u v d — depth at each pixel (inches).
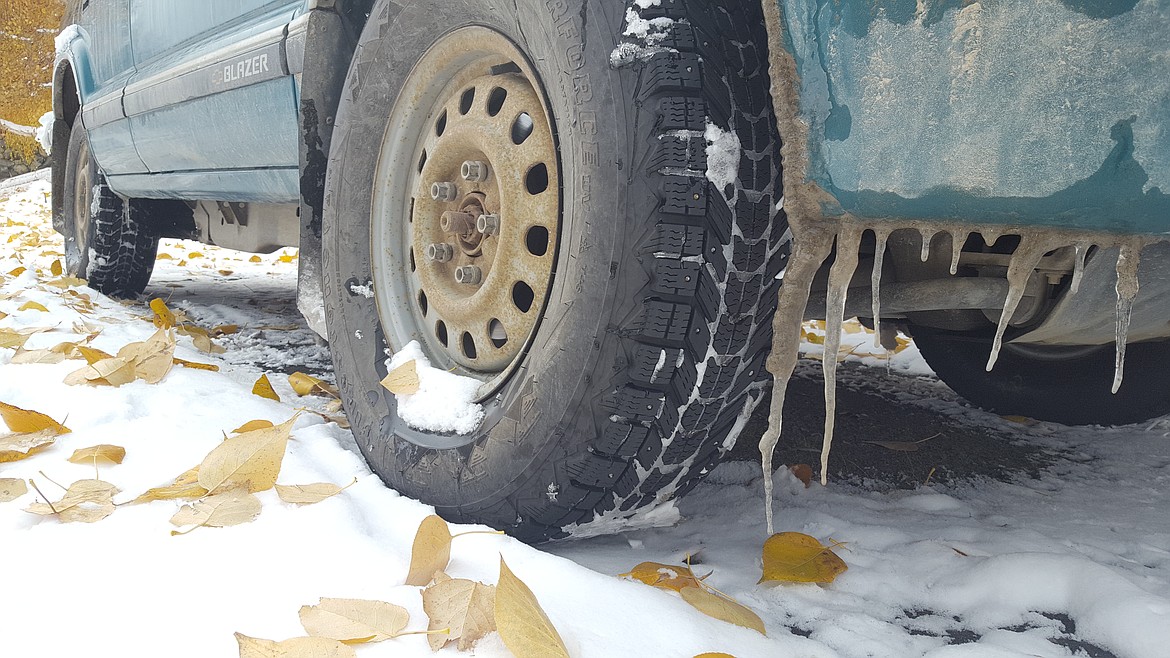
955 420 116.1
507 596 40.1
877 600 60.5
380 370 78.4
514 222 67.7
